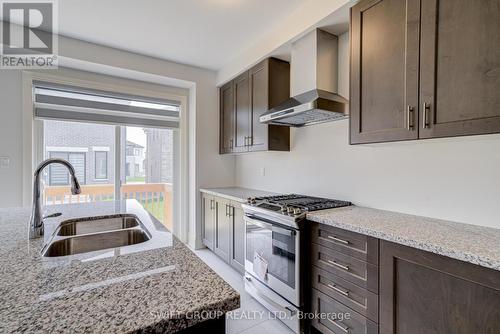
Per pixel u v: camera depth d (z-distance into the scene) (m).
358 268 1.45
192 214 3.62
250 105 2.93
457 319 1.05
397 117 1.47
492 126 1.11
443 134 1.27
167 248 1.00
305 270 1.78
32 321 0.53
